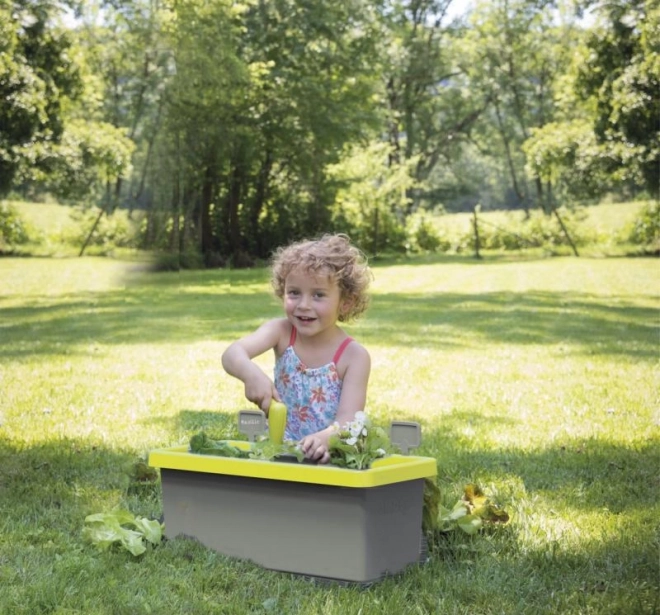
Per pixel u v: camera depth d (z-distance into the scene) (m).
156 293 17.44
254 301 16.27
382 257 32.16
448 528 3.53
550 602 2.84
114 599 2.78
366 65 30.16
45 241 20.39
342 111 28.95
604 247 31.86
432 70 40.97
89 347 9.48
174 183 21.48
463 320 13.09
